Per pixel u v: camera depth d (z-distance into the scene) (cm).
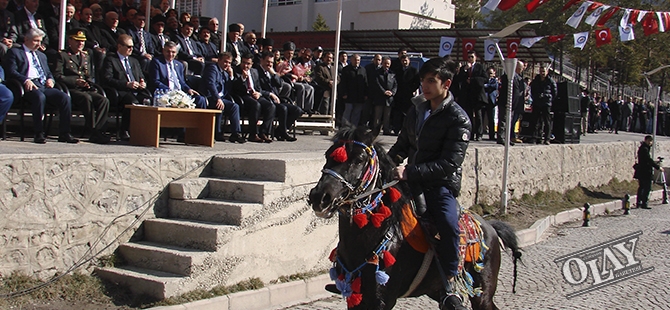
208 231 671
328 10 2869
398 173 457
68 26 1015
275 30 3012
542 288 849
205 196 759
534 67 2392
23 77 800
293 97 1305
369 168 432
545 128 1606
